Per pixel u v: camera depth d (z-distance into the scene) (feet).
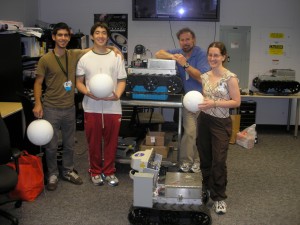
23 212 9.05
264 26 18.03
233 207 9.51
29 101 10.23
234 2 17.81
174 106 10.56
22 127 12.17
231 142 15.85
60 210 9.20
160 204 8.50
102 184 10.82
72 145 10.86
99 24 9.78
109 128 10.38
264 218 8.93
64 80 10.04
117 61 10.12
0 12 16.31
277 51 18.28
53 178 10.57
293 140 16.67
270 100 18.75
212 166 8.95
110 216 8.92
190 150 11.41
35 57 13.71
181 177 8.98
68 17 18.42
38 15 18.30
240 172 12.21
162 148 11.53
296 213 9.22
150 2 17.57
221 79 8.54
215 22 17.97
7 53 12.19
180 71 11.59
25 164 9.73
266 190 10.69
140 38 18.30
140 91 10.54
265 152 14.64
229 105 8.45
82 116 17.49
